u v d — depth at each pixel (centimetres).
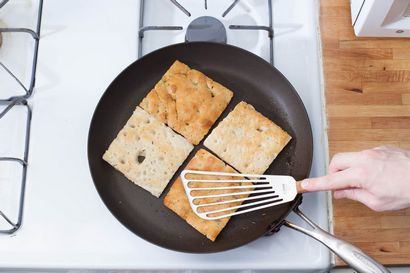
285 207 73
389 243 74
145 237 71
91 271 75
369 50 80
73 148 77
